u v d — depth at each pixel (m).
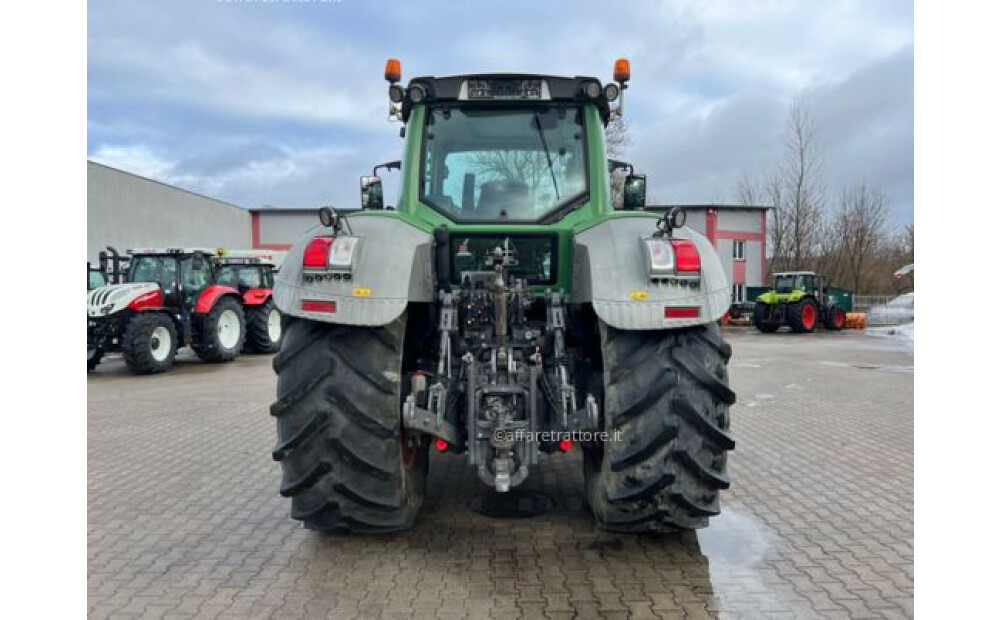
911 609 2.77
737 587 2.97
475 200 3.70
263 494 4.36
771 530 3.66
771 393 8.62
